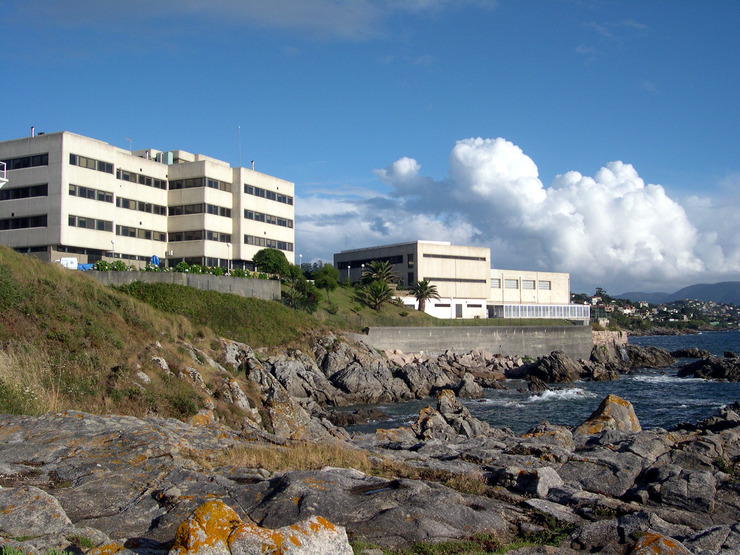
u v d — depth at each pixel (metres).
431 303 94.50
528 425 42.97
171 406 24.11
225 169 71.38
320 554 6.68
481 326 79.25
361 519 9.48
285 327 59.25
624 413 21.78
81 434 14.21
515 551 8.70
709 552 8.78
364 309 80.94
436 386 58.59
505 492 12.23
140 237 65.94
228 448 15.08
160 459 12.53
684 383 69.44
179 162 73.69
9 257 30.52
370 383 54.81
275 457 14.29
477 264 102.38
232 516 6.87
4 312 25.11
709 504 12.30
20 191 57.38
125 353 26.78
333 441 18.84
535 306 109.12
